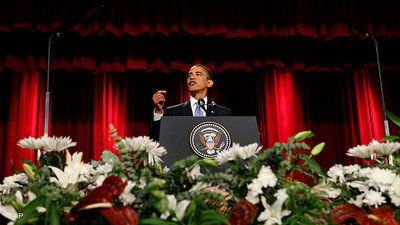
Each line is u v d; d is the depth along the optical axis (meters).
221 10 4.52
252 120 1.45
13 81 4.94
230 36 4.54
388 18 4.60
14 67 4.59
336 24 4.54
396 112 5.22
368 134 5.19
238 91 5.30
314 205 0.93
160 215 0.90
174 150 1.37
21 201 0.90
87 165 1.08
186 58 4.91
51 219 0.82
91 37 4.55
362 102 5.30
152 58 4.87
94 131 5.01
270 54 4.91
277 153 0.95
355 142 5.26
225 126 1.42
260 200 0.95
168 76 5.22
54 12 4.32
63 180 0.94
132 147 0.98
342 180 1.10
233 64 4.92
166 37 4.64
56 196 0.89
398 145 1.11
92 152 4.97
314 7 4.65
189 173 0.97
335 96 5.44
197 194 0.90
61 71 4.82
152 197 0.86
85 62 4.72
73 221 0.85
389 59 5.00
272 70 5.29
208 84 2.69
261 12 4.55
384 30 4.52
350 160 5.21
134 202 0.89
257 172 0.95
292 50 4.98
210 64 4.87
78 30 4.33
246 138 1.41
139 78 5.25
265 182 0.91
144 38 4.67
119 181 0.82
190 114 2.56
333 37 4.55
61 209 0.89
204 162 0.98
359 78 5.37
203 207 0.95
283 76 5.29
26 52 4.69
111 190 0.80
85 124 5.07
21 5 4.27
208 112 2.17
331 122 5.36
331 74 5.48
